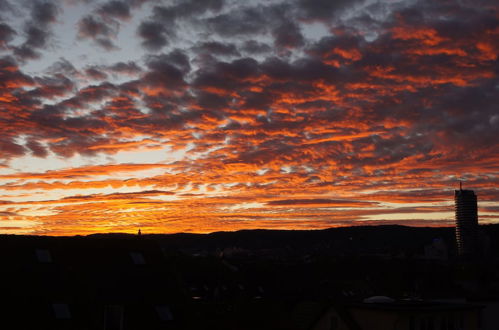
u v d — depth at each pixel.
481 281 93.31
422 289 74.50
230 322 47.81
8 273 37.75
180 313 40.62
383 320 41.88
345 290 102.62
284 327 49.28
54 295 37.59
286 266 128.12
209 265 116.06
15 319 35.22
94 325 36.97
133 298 39.69
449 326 43.62
